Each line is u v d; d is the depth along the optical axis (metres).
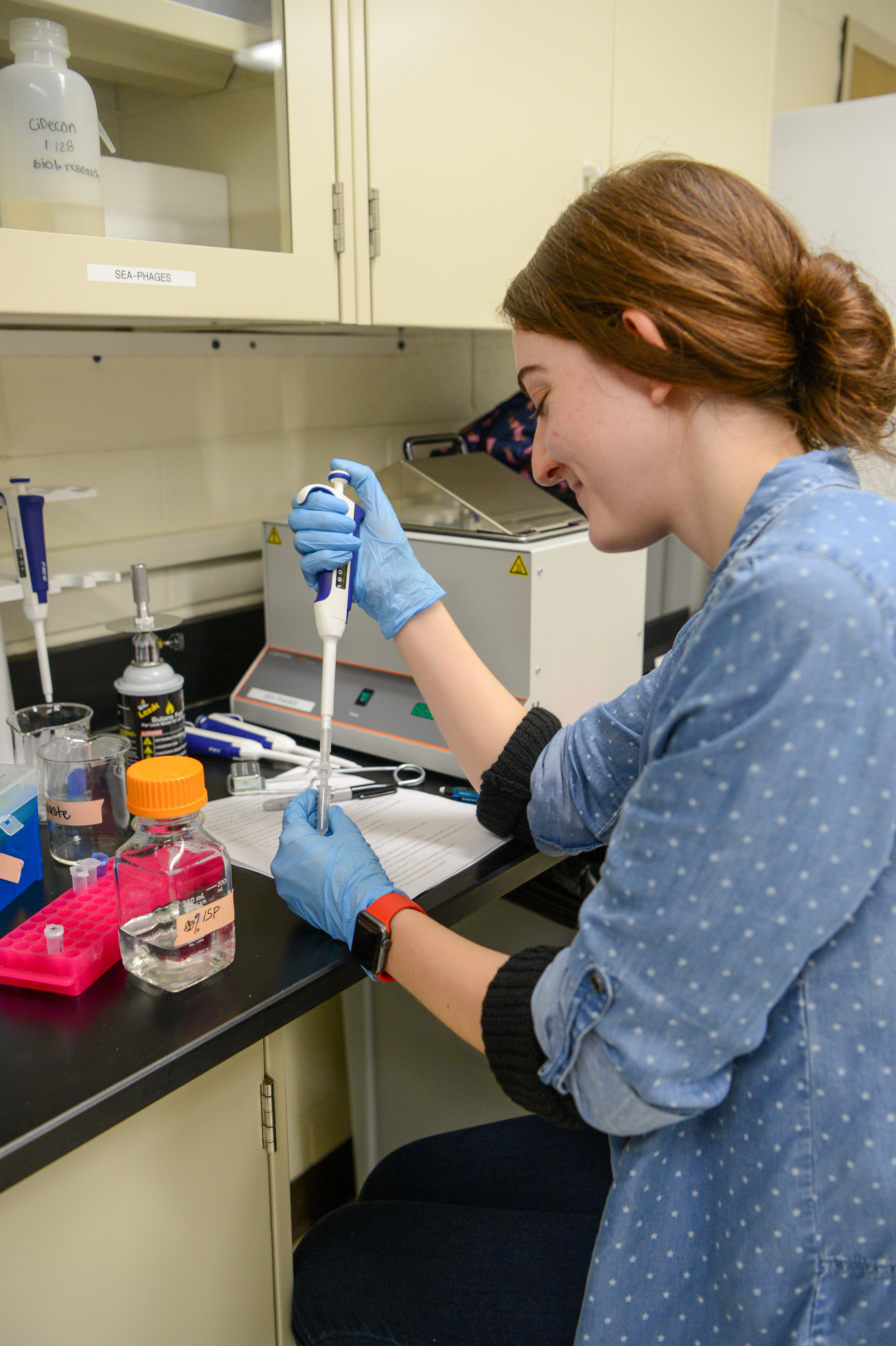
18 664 1.38
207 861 0.88
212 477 1.64
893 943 0.63
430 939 0.84
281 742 1.39
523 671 1.28
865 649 0.57
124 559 1.51
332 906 0.91
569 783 1.03
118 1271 0.83
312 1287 0.94
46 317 1.14
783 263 0.69
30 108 0.93
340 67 1.10
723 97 1.71
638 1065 0.63
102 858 1.05
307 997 0.88
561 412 0.77
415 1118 1.59
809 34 2.57
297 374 1.74
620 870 0.65
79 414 1.43
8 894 1.01
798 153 1.95
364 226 1.18
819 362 0.68
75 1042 0.79
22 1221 0.75
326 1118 1.56
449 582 1.33
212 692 1.65
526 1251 0.94
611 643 1.45
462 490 1.41
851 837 0.58
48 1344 0.79
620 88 1.48
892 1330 0.66
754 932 0.60
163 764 0.90
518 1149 1.17
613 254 0.70
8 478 1.37
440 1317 0.88
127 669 1.30
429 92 1.21
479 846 1.13
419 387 1.98
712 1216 0.71
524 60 1.31
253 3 1.03
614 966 0.64
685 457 0.74
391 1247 0.96
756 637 0.59
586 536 1.34
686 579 1.73
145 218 1.05
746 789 0.59
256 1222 0.95
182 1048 0.78
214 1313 0.93
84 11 0.95
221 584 1.68
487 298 1.36
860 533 0.61
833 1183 0.65
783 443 0.72
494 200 1.33
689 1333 0.73
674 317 0.67
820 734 0.57
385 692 1.40
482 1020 0.75
